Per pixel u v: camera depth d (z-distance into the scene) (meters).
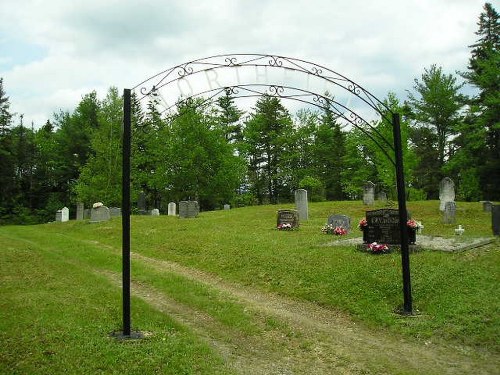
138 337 8.32
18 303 9.77
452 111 49.88
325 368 7.69
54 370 6.75
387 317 9.96
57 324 8.55
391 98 38.69
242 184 61.97
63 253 18.78
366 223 15.26
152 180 50.94
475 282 11.16
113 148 45.72
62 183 65.12
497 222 16.16
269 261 14.99
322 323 10.06
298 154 59.62
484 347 8.38
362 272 12.57
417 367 7.68
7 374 6.51
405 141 38.81
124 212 8.65
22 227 34.94
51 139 66.00
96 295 10.99
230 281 14.09
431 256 13.36
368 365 7.78
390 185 40.94
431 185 53.28
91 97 66.56
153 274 14.60
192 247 18.81
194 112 46.72
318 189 60.97
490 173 45.06
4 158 56.03
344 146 59.97
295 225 21.94
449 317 9.61
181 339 8.43
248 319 10.16
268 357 8.14
